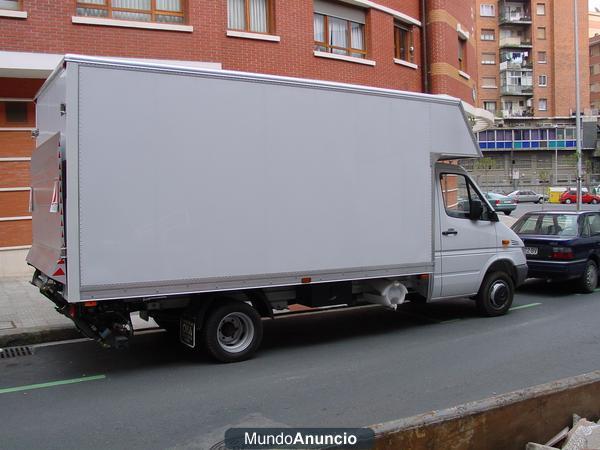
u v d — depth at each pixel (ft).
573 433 12.29
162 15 40.27
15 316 28.07
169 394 18.29
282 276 22.18
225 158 20.95
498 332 26.94
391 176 25.16
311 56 48.21
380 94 24.79
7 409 17.03
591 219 39.60
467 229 28.58
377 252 24.72
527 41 237.04
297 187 22.52
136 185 19.39
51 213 20.08
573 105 238.68
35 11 35.73
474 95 75.66
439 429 11.04
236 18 45.19
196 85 20.43
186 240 20.22
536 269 37.60
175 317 22.81
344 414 16.29
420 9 61.05
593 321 29.27
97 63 18.80
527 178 235.20
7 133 37.88
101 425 15.70
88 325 20.06
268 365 21.67
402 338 26.00
